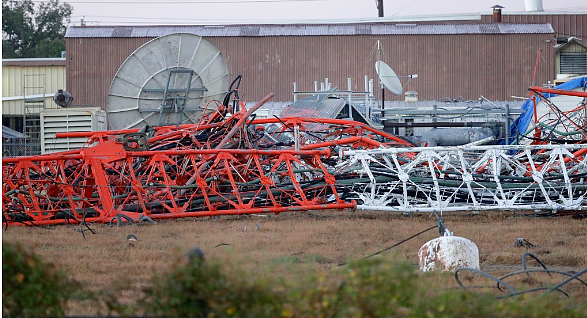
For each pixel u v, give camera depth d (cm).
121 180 3662
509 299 1848
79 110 6312
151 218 3622
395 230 3250
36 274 1524
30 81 11200
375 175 3997
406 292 1503
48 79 11238
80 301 1797
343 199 4038
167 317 1459
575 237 3059
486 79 11256
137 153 3638
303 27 11506
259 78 11294
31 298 1490
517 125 7531
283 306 1491
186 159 3928
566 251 2695
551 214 3853
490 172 4144
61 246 2844
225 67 5344
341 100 6912
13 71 11231
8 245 1538
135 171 3769
